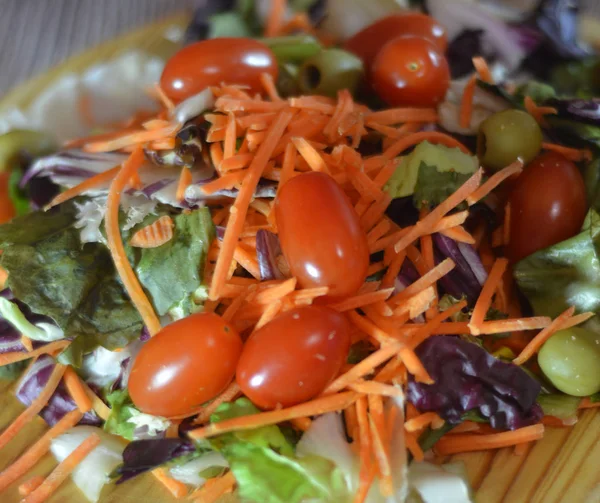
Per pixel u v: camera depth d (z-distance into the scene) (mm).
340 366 145
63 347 174
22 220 177
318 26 280
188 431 147
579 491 148
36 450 160
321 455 143
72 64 264
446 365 154
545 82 264
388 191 176
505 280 188
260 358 141
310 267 146
